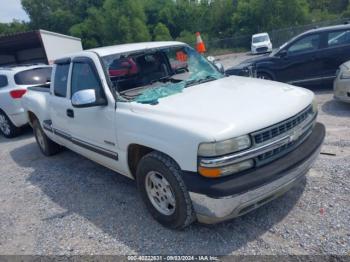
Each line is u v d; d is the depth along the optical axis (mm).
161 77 3973
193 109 2785
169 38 50656
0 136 8195
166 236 2941
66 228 3326
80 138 4078
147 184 3076
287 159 2664
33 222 3564
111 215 3438
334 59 7453
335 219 2848
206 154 2381
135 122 2973
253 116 2561
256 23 42344
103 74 3451
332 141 4566
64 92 4336
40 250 3041
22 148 6637
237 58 26359
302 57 7703
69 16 58875
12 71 7133
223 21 48000
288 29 31375
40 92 5547
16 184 4734
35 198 4148
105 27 49656
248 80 3736
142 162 2979
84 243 3029
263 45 24969
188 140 2469
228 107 2748
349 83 5750
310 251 2520
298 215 2980
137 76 3725
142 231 3068
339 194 3211
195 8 53219
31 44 22562
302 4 39562
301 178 2900
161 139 2701
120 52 3727
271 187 2521
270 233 2791
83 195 4012
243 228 2904
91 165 5027
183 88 3488
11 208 3994
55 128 4793
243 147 2436
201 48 7848
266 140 2561
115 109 3246
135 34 48938
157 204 3088
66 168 5051
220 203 2385
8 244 3232
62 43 21562
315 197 3219
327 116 5762
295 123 2807
